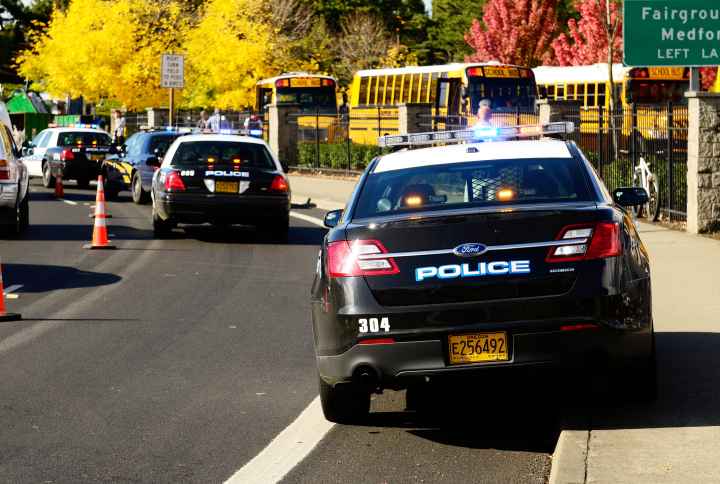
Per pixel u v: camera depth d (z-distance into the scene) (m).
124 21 64.81
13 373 10.55
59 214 28.81
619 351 7.68
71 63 65.50
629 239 7.89
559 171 8.51
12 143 24.78
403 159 8.98
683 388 8.84
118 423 8.67
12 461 7.65
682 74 43.12
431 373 7.64
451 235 7.66
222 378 10.26
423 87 48.75
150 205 31.39
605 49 57.25
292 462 7.54
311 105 53.78
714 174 20.73
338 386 8.05
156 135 31.66
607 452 7.13
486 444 7.91
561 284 7.59
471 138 9.85
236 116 57.12
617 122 28.22
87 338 12.34
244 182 22.36
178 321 13.41
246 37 63.69
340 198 33.31
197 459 7.66
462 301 7.59
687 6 21.41
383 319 7.66
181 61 44.22
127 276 17.48
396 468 7.36
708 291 13.76
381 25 82.94
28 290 16.02
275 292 15.80
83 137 38.47
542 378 9.84
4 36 99.50
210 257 20.05
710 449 7.13
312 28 79.62
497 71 45.19
